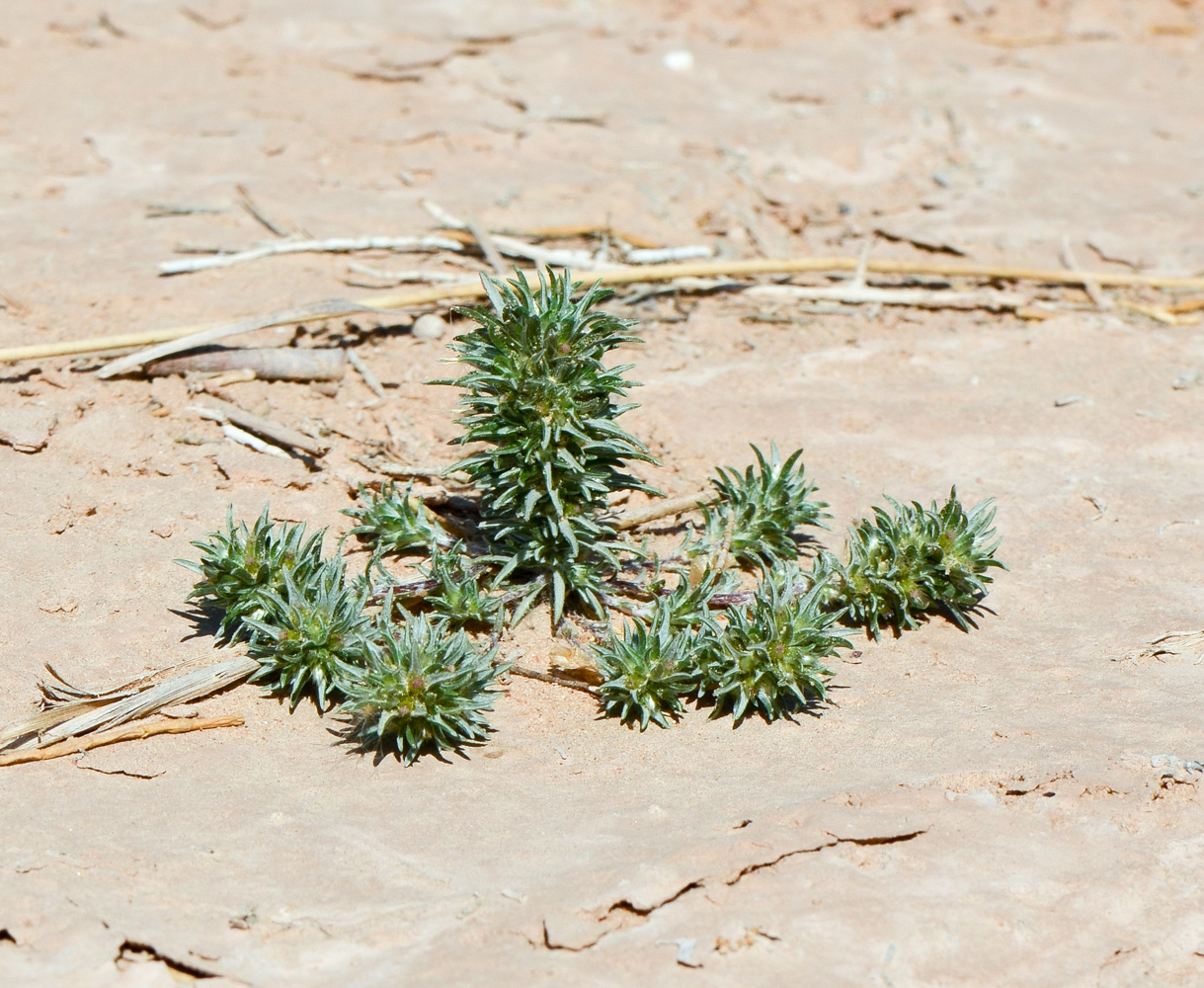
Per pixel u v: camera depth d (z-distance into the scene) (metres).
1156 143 1.24
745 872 0.83
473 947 0.81
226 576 0.87
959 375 1.01
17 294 1.00
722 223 1.09
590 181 1.11
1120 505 0.95
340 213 1.07
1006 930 0.82
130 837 0.83
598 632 0.89
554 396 0.87
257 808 0.84
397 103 1.20
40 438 0.93
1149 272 1.08
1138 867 0.83
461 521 0.92
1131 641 0.90
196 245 1.03
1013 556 0.93
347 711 0.87
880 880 0.83
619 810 0.84
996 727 0.87
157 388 0.96
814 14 1.48
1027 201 1.13
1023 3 1.53
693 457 0.96
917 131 1.21
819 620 0.87
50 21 1.30
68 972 0.80
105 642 0.88
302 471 0.93
